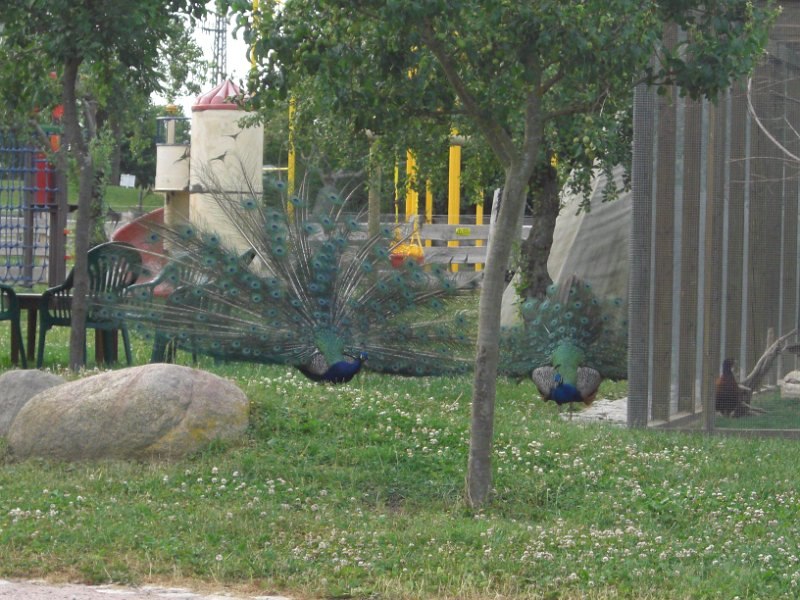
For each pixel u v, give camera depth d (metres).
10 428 10.63
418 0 7.73
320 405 11.69
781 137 13.36
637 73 9.13
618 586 7.12
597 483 10.13
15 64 12.86
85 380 10.53
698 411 13.49
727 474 10.77
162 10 12.44
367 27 8.52
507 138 8.82
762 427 13.40
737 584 7.18
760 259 13.45
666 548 8.07
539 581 7.17
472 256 30.25
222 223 19.05
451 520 8.80
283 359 14.02
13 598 6.58
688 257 13.47
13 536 7.76
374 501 9.42
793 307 13.41
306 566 7.37
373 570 7.32
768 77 13.30
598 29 8.07
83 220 13.62
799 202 13.38
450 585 7.05
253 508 8.77
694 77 8.57
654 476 10.52
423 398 13.42
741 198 13.45
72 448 10.07
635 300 13.44
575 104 9.09
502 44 8.30
